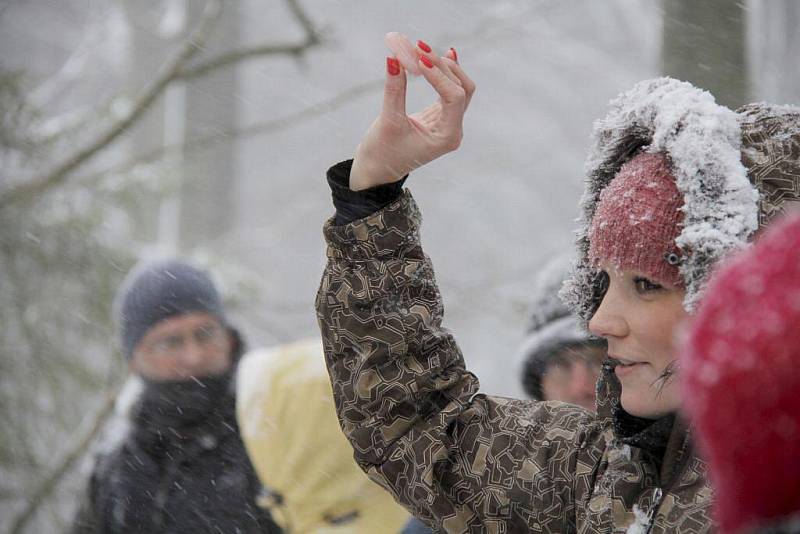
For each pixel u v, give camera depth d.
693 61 10.84
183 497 7.81
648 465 4.10
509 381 28.81
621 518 4.09
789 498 1.90
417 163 4.42
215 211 25.36
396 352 4.56
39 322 13.66
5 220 13.91
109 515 8.02
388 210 4.51
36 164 14.38
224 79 26.34
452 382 4.66
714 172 3.81
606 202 4.07
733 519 1.95
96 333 13.77
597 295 4.56
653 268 3.91
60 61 29.38
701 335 1.98
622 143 4.29
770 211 3.87
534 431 4.57
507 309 21.05
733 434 1.91
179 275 8.46
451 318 21.58
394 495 4.64
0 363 13.40
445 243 34.34
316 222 32.50
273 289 22.97
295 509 7.57
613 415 4.20
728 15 10.83
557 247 32.53
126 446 8.16
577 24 33.16
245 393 7.96
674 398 3.94
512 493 4.47
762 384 1.88
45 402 13.53
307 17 14.60
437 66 4.41
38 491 13.07
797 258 1.92
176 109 26.44
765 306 1.91
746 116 4.09
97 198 15.39
